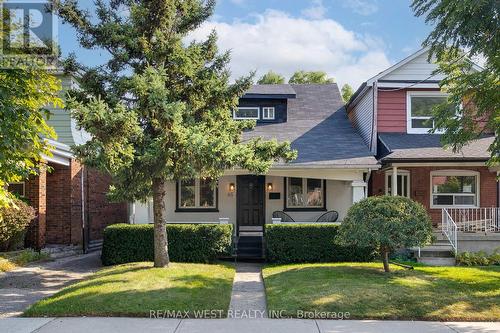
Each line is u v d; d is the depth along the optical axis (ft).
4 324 22.03
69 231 51.11
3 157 15.62
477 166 50.83
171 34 34.27
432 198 52.75
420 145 49.52
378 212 32.58
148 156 30.04
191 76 33.35
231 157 30.94
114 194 35.09
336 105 63.87
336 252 42.27
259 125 57.77
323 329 21.39
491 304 25.54
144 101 30.14
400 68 53.42
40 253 44.55
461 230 47.88
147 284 28.84
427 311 24.20
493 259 42.80
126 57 32.32
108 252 42.11
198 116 35.19
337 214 51.55
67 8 31.58
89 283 29.78
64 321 22.58
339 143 52.01
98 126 27.58
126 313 23.76
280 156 35.83
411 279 31.04
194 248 42.14
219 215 54.49
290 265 40.70
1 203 17.69
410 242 31.53
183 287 28.43
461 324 22.65
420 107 54.13
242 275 37.01
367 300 25.67
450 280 31.40
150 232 42.32
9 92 15.97
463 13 27.02
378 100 54.03
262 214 54.54
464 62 35.14
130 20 33.30
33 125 16.85
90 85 32.42
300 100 64.85
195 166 32.27
